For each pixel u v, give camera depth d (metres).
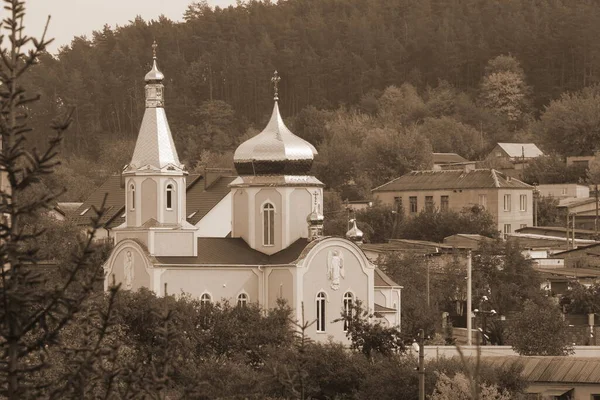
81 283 70.56
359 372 190.50
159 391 75.19
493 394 177.25
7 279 68.69
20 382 69.06
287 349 193.12
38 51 68.25
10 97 67.94
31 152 68.19
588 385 195.50
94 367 74.31
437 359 194.50
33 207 68.50
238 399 145.50
